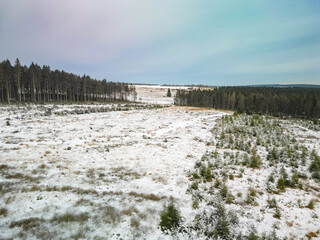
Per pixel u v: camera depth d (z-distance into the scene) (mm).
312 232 7238
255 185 10977
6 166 11320
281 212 8469
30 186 9250
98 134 23000
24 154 13789
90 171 12039
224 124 30219
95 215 7469
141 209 8258
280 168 13523
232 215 7852
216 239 6688
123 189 10031
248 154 16453
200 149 18250
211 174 12273
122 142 20078
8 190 8562
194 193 9914
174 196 9617
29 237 5949
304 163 14352
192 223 7484
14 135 19203
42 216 7062
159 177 11859
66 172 11484
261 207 8844
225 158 15477
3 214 6926
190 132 26203
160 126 30500
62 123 27688
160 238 6613
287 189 10664
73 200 8430
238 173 12602
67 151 15633
